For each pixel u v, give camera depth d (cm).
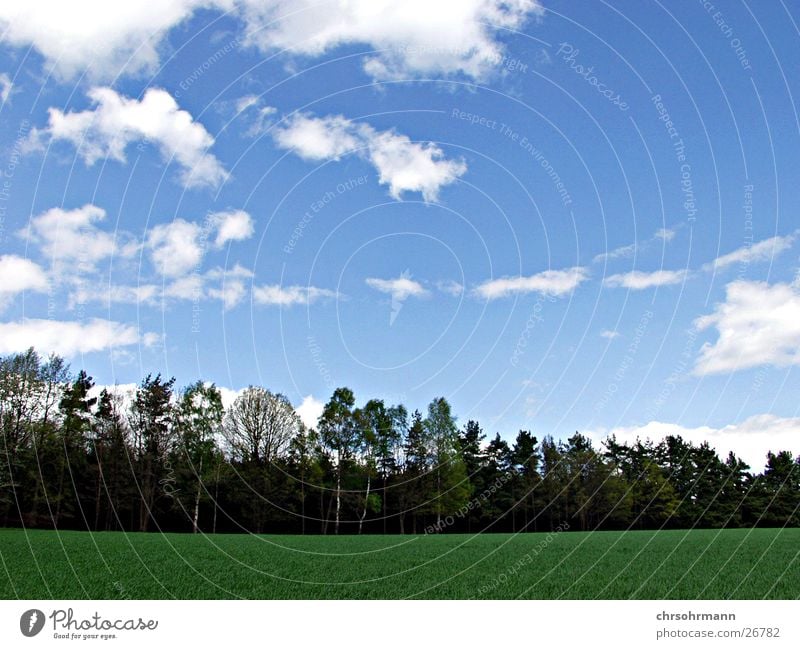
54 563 2583
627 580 2275
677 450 7144
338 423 5688
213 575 2386
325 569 2639
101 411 5250
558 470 6619
